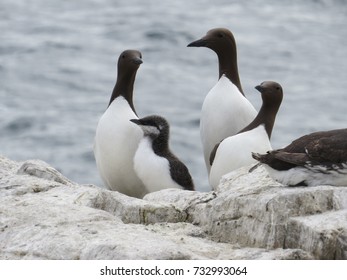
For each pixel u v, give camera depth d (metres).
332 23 75.81
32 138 38.50
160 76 53.47
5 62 56.16
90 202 12.50
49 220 11.55
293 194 11.20
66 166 34.62
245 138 15.44
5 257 11.01
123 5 79.25
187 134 39.06
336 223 10.73
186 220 12.56
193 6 79.88
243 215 11.55
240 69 58.22
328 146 11.44
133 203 12.51
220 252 10.98
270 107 15.66
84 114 43.62
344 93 51.22
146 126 15.98
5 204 12.27
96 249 10.59
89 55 59.72
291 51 64.75
